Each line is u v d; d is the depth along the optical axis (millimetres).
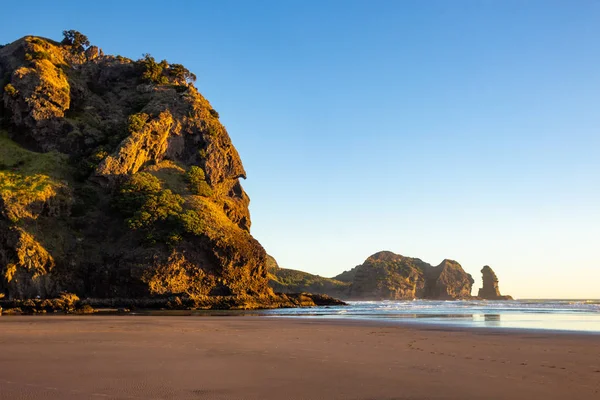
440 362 16344
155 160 104562
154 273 82688
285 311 73375
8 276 74438
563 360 17078
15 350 18219
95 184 94750
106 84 122938
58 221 86812
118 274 82812
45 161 94875
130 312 66312
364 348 20000
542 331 29188
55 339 22297
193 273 86500
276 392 11789
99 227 89750
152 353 17828
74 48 126625
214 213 96562
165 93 117562
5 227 77938
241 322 37688
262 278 96000
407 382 13016
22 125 102188
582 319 45594
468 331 29094
